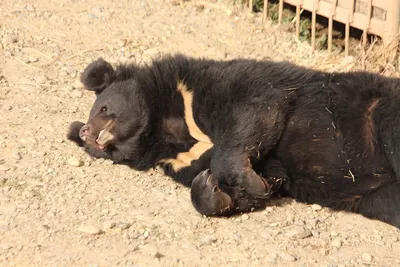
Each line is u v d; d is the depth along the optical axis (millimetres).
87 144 12383
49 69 15336
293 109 11492
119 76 12359
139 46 16234
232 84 11344
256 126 10984
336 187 11359
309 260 9969
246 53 16078
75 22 16984
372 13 15078
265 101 11133
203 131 11758
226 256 9984
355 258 10047
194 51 16047
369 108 11258
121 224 10586
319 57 15781
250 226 10719
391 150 10852
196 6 17578
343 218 11102
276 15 17172
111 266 9766
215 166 11156
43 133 13078
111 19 17141
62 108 14000
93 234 10398
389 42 14875
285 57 15992
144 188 11664
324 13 15703
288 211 11227
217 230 10594
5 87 14539
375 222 10992
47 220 10742
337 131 11344
